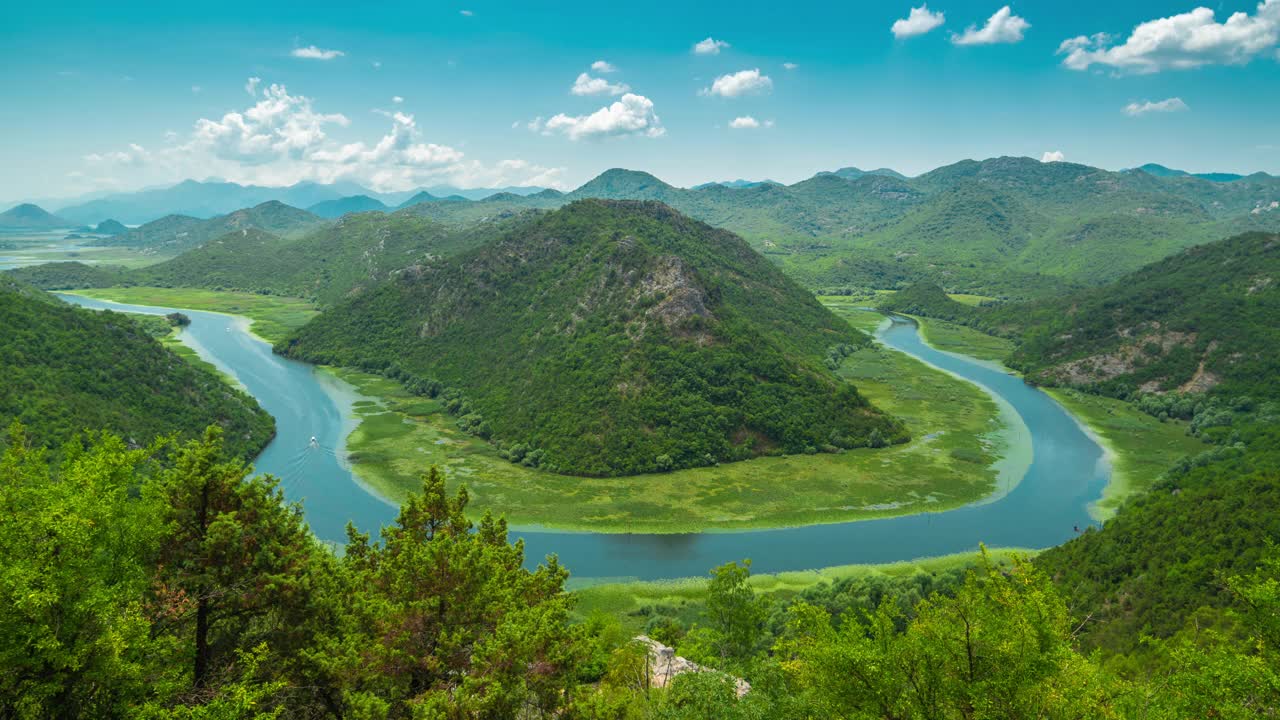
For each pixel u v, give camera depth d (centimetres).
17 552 2989
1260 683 2900
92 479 3497
